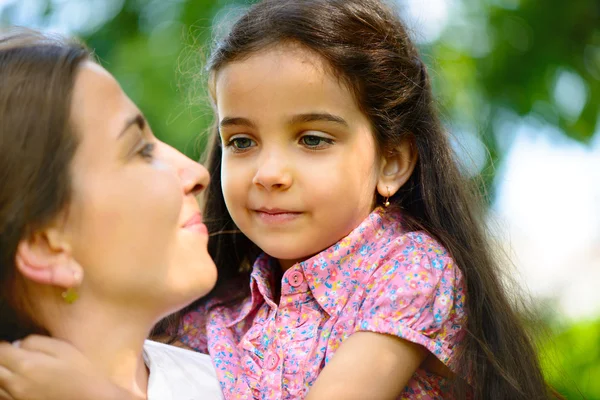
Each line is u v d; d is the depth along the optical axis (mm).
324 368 2291
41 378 1875
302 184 2414
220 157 2924
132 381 2088
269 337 2508
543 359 2902
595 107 5492
